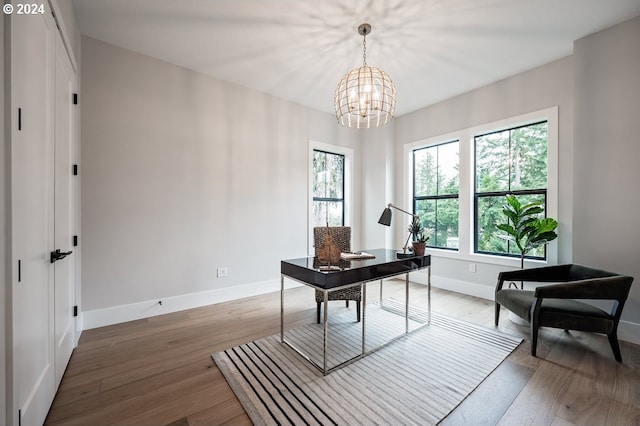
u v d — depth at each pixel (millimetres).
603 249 2490
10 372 1062
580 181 2619
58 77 1760
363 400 1614
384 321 2840
